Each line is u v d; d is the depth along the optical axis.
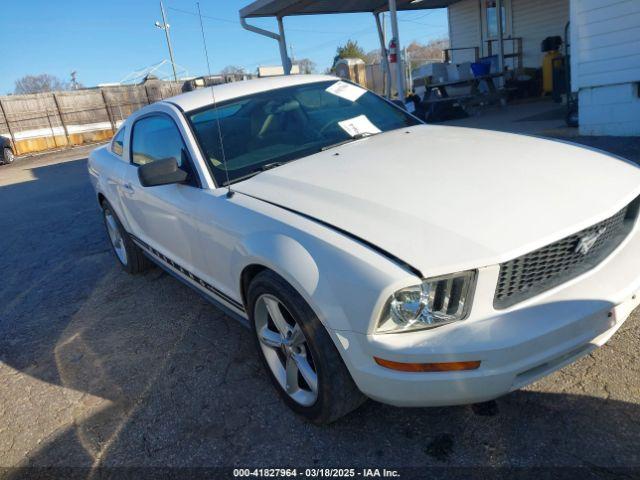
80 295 4.80
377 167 2.77
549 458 2.15
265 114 3.55
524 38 16.19
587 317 2.03
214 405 2.84
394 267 1.96
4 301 4.97
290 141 3.42
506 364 1.92
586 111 7.62
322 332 2.21
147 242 4.20
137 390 3.10
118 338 3.82
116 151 4.79
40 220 8.34
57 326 4.20
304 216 2.41
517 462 2.16
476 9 17.38
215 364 3.25
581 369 2.65
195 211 3.05
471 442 2.30
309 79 4.06
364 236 2.14
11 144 22.75
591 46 7.29
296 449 2.42
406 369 1.96
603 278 2.20
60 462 2.58
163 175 3.03
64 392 3.22
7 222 8.61
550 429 2.30
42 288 5.16
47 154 24.03
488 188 2.37
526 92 15.38
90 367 3.47
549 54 14.34
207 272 3.20
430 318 1.97
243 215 2.64
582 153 2.84
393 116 3.99
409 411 2.55
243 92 3.73
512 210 2.19
